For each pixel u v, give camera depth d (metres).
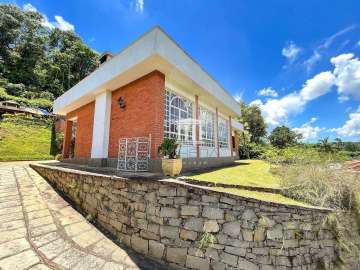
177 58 6.40
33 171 8.66
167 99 7.20
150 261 3.70
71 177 6.02
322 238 3.97
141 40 5.98
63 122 20.56
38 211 4.59
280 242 3.45
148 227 3.94
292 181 5.25
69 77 41.69
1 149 14.01
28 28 40.81
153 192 4.04
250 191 4.51
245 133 23.30
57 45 48.50
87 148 9.38
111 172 5.73
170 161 4.95
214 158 9.98
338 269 3.91
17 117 19.61
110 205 4.62
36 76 36.12
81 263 3.21
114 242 4.14
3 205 4.56
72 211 5.11
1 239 3.27
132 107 6.95
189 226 3.62
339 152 6.52
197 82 7.64
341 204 4.59
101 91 8.16
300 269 3.51
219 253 3.38
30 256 3.03
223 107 11.13
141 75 6.73
